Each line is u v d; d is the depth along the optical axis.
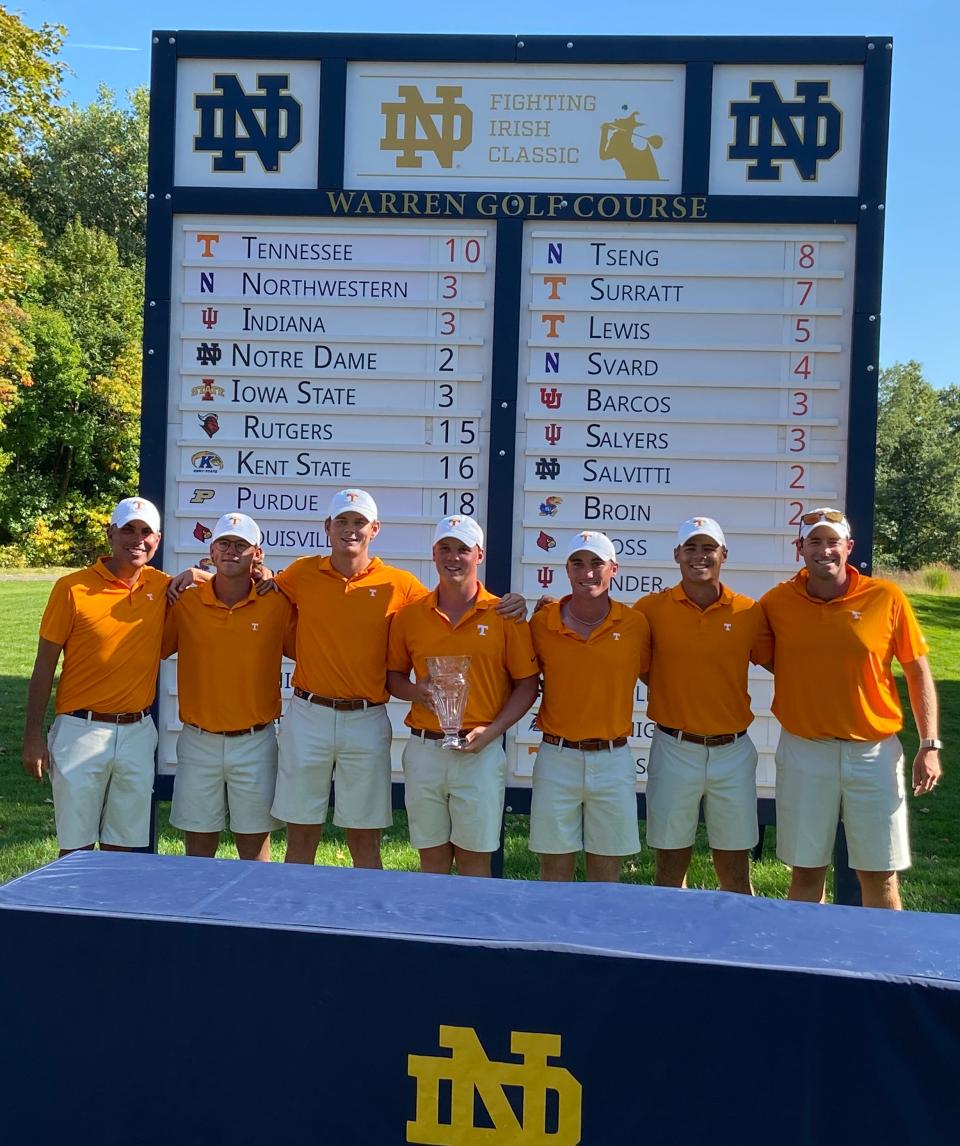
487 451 5.02
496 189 4.98
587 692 4.27
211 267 5.07
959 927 2.52
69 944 2.43
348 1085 2.34
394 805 5.00
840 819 4.57
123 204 41.69
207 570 5.09
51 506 29.27
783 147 4.90
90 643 4.40
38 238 24.97
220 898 2.58
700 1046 2.21
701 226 4.94
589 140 4.95
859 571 4.90
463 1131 2.30
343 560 4.49
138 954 2.40
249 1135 2.37
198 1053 2.38
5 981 2.44
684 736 4.37
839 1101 2.17
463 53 4.95
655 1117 2.24
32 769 4.45
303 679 4.49
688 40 4.89
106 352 30.83
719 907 2.62
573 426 4.99
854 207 4.87
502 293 4.98
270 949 2.36
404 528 5.05
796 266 4.91
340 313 5.05
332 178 5.01
